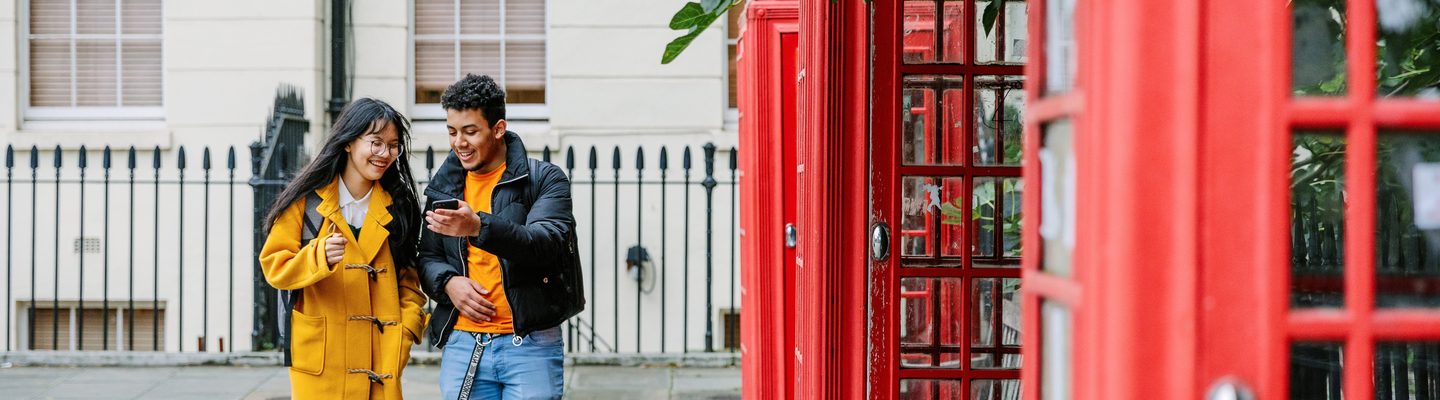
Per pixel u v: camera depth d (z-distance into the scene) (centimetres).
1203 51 137
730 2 238
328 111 805
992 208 325
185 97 802
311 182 348
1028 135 166
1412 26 230
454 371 372
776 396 463
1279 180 137
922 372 321
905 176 315
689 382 662
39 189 798
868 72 313
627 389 644
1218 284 138
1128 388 138
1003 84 312
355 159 353
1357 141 140
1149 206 138
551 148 803
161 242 801
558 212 370
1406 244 212
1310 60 197
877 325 320
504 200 370
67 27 820
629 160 808
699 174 808
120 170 800
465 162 370
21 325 802
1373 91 140
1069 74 154
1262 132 138
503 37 824
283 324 354
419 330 370
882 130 315
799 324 378
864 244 317
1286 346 138
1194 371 137
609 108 805
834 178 317
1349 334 141
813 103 327
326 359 349
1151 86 137
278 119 730
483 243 341
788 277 460
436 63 825
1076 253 148
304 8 799
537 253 353
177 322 802
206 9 802
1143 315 138
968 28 311
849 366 320
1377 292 182
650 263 802
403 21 810
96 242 800
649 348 804
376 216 358
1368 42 141
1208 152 138
